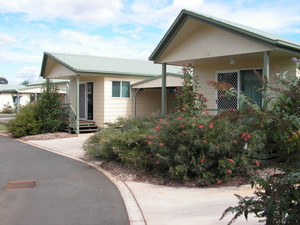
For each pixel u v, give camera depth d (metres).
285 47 7.86
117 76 16.58
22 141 13.42
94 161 8.74
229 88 2.52
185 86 8.90
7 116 32.44
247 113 2.29
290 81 2.47
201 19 8.77
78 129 14.97
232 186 5.99
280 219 2.11
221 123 6.11
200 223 4.17
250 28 9.73
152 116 10.05
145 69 18.55
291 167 2.27
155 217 4.46
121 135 8.09
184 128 6.39
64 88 23.80
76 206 4.94
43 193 5.66
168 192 5.75
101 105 16.41
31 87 28.23
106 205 5.00
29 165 8.26
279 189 2.15
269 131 2.19
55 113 15.46
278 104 2.24
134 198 5.39
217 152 6.01
